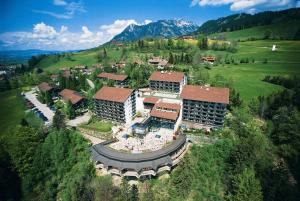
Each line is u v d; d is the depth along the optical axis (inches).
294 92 4047.7
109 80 5792.3
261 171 2672.2
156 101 4458.7
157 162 2832.2
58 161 3110.2
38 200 2849.4
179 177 2689.5
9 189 2866.6
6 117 4830.2
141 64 7465.6
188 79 5723.4
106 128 3791.8
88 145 3417.8
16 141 3088.1
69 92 5300.2
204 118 3558.1
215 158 2989.7
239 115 3730.3
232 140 3102.9
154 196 2650.1
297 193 2559.1
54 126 3668.8
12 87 7347.4
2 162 2925.7
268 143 3225.9
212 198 2620.6
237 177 2438.5
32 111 4928.6
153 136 3444.9
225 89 3533.5
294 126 3070.9
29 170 3065.9
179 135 3361.2
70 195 2765.7
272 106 3897.6
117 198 2618.1
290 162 2955.2
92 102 4594.0
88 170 3014.3
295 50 7755.9
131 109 4153.5
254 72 6141.7
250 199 2206.0
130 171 2847.0
